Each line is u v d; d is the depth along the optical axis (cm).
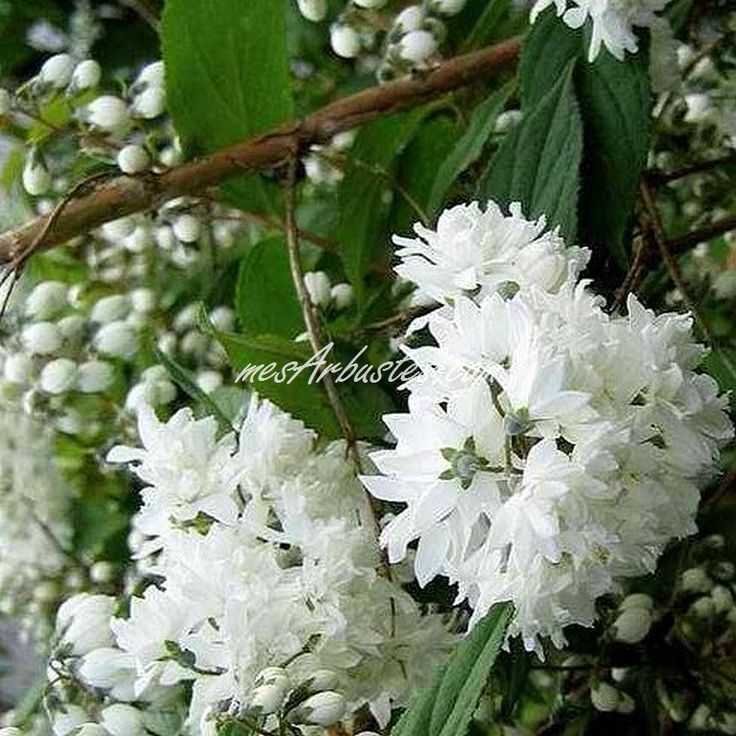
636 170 21
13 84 38
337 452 20
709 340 21
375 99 25
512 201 22
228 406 24
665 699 25
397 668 19
